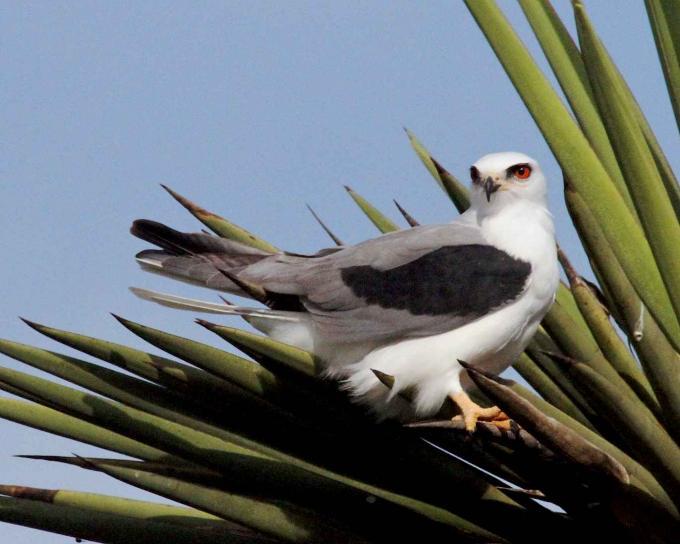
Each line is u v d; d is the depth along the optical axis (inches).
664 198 211.9
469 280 284.4
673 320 225.5
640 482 213.9
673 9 239.0
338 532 238.8
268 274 294.2
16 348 243.6
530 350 298.5
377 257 292.4
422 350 275.3
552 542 237.0
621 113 211.0
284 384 238.1
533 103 233.5
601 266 227.8
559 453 199.0
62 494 252.5
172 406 250.1
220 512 230.2
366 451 245.8
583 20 211.2
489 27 237.6
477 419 267.4
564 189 229.8
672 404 213.2
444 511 243.1
